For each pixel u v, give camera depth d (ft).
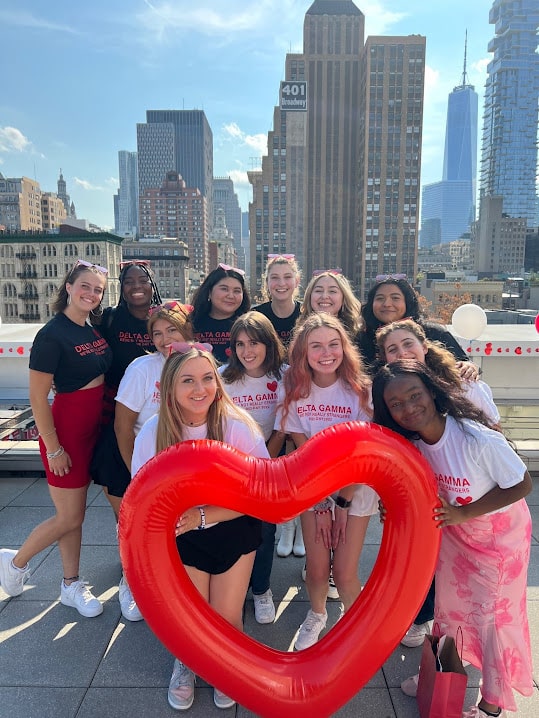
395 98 262.47
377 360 9.07
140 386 8.77
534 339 22.08
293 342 8.27
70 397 8.96
